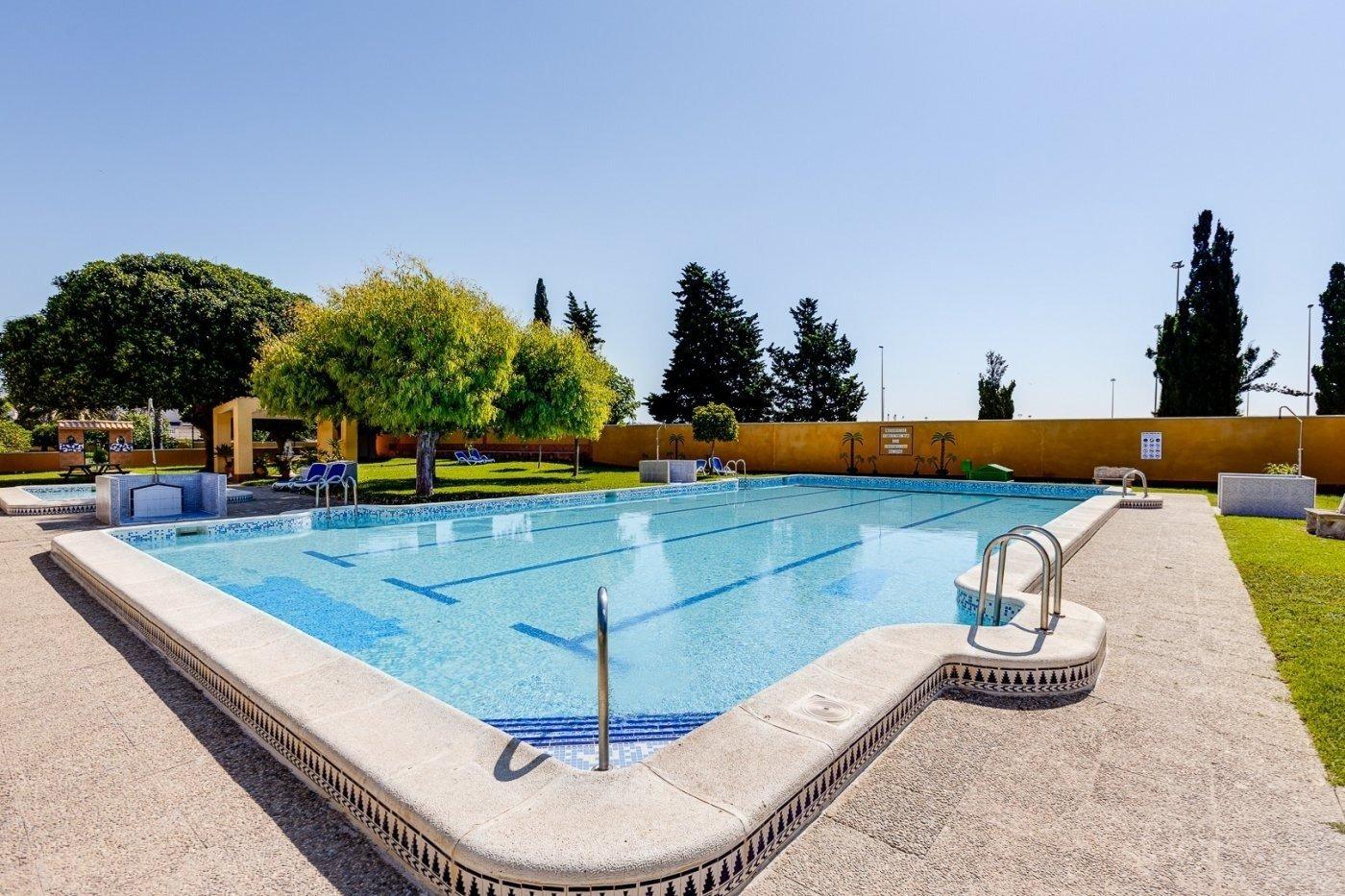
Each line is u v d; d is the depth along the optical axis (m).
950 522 11.02
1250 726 2.72
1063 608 4.05
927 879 1.78
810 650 4.66
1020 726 2.76
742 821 1.77
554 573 7.12
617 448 24.97
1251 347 22.25
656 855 1.62
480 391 11.91
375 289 11.66
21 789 2.27
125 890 1.74
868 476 18.50
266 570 7.22
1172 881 1.75
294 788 2.30
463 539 9.32
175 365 16.30
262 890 1.75
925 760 2.48
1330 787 2.24
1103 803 2.16
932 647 3.26
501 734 2.32
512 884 1.61
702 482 16.42
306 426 24.91
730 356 36.25
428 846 1.78
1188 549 6.86
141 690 3.21
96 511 9.94
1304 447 14.65
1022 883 1.76
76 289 15.82
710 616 5.50
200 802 2.21
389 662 4.43
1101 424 17.03
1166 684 3.20
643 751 3.14
